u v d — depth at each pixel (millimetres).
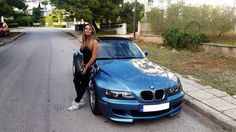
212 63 9656
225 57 10961
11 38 22812
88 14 26016
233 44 11641
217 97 5500
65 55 12484
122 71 4664
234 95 5645
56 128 4227
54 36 27422
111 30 31375
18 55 12477
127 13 31703
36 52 13680
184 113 4941
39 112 4898
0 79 7410
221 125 4383
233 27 13391
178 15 16547
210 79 7172
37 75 7957
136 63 5188
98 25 36938
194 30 14062
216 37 12977
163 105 4172
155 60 10422
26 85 6770
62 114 4805
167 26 16859
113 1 29438
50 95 5930
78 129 4191
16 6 54375
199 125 4414
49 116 4707
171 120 4598
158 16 18188
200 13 14562
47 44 18469
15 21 58281
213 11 14117
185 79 7113
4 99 5621
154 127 4301
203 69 8562
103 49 5777
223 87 6316
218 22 13508
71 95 5945
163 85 4238
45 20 68125
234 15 13602
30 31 37625
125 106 4035
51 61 10633
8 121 4480
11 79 7414
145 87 4113
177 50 13523
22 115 4746
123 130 4152
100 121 4480
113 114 4160
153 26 18734
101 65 5109
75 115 4754
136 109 4039
